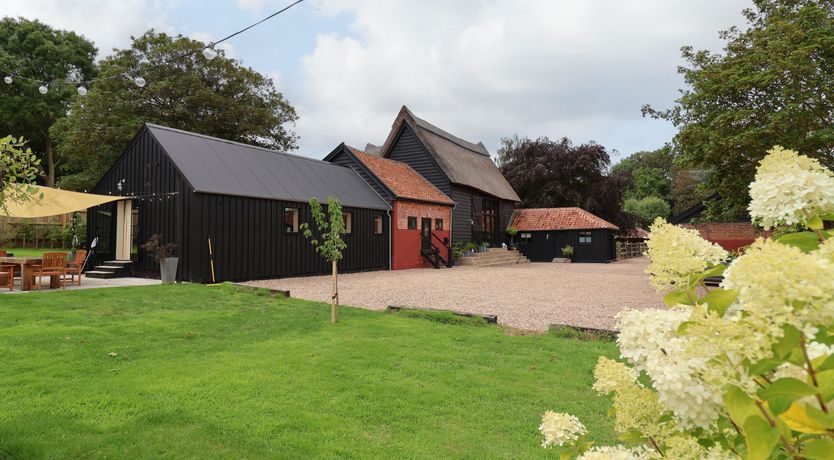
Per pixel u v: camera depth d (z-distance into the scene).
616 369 1.79
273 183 16.88
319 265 17.92
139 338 6.89
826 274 1.03
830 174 1.51
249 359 5.98
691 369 1.31
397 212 22.22
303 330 7.87
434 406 4.59
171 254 14.16
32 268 11.72
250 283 14.41
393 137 28.31
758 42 11.25
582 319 9.59
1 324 7.36
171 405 4.38
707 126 11.97
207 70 30.67
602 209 38.56
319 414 4.29
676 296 1.56
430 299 12.08
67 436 3.69
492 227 32.44
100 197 14.52
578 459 1.65
